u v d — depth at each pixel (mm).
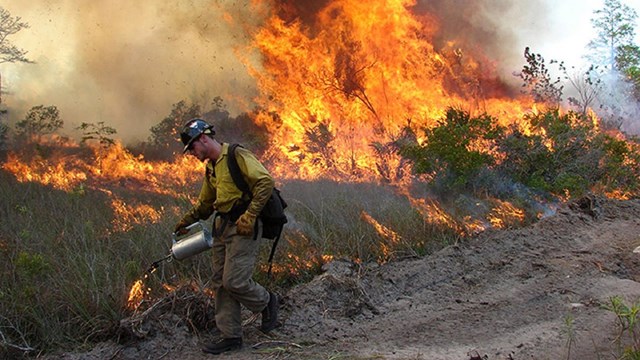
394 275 5656
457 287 5578
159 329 4484
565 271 5844
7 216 6930
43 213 7055
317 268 5781
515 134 9414
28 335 4465
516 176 8883
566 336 4477
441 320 4902
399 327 4789
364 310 5078
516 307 5102
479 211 7543
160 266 5410
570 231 7074
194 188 9461
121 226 6477
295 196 7754
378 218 6863
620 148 9781
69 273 5090
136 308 4660
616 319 4691
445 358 4184
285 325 4785
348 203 7188
